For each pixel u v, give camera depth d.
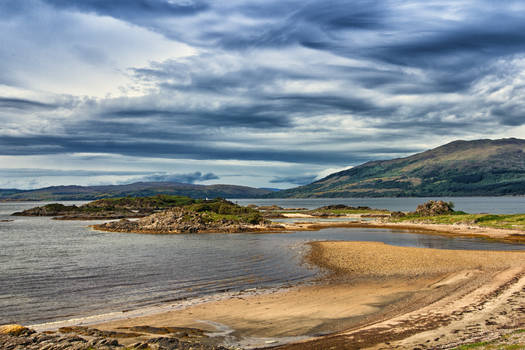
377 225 111.31
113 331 21.77
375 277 36.97
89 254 55.97
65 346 17.92
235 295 30.72
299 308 26.48
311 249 58.34
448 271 38.38
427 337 18.39
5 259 51.28
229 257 51.53
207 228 104.81
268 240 76.44
